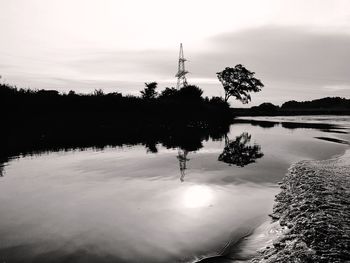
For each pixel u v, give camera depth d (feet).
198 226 22.30
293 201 26.84
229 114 232.32
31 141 69.31
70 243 19.34
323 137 90.33
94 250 18.44
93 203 27.27
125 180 35.96
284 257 16.92
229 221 23.29
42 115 108.88
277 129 125.59
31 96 110.93
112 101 133.90
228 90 273.75
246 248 18.93
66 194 29.99
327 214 22.43
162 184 34.19
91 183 34.45
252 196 29.68
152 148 62.80
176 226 22.25
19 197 28.91
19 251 18.29
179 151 59.36
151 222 22.97
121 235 20.59
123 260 17.31
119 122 120.98
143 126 114.01
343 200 25.96
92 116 121.80
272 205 26.94
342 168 41.42
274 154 56.80
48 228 21.66
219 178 37.17
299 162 47.62
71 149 59.93
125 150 59.62
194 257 17.81
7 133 81.30
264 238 20.22
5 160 48.29
